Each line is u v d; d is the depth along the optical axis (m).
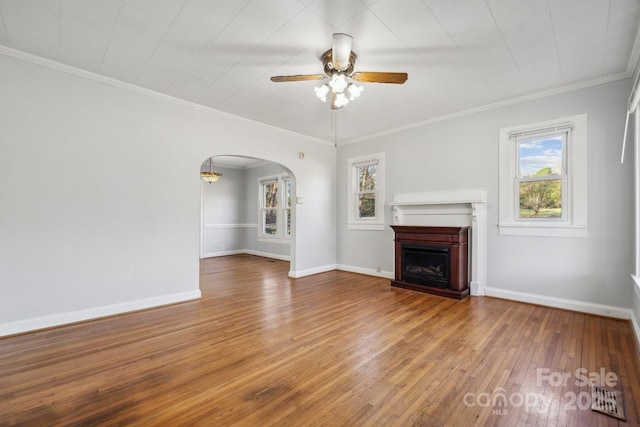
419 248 4.28
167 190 3.65
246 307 3.54
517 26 2.30
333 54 2.24
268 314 3.28
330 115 4.34
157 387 1.88
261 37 2.46
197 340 2.59
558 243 3.41
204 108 3.97
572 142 3.33
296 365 2.16
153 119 3.53
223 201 8.34
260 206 8.23
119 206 3.29
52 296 2.88
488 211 3.96
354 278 5.18
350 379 1.97
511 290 3.76
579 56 2.73
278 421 1.57
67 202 2.96
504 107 3.81
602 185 3.14
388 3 2.05
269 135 4.81
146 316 3.21
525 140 3.70
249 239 8.65
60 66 2.91
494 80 3.22
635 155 2.79
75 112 3.01
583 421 1.57
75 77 3.01
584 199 3.25
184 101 3.77
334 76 2.47
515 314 3.23
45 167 2.85
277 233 7.65
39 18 2.23
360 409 1.67
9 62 2.68
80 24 2.30
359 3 2.04
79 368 2.11
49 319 2.86
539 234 3.54
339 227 5.97
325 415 1.62
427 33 2.40
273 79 2.57
